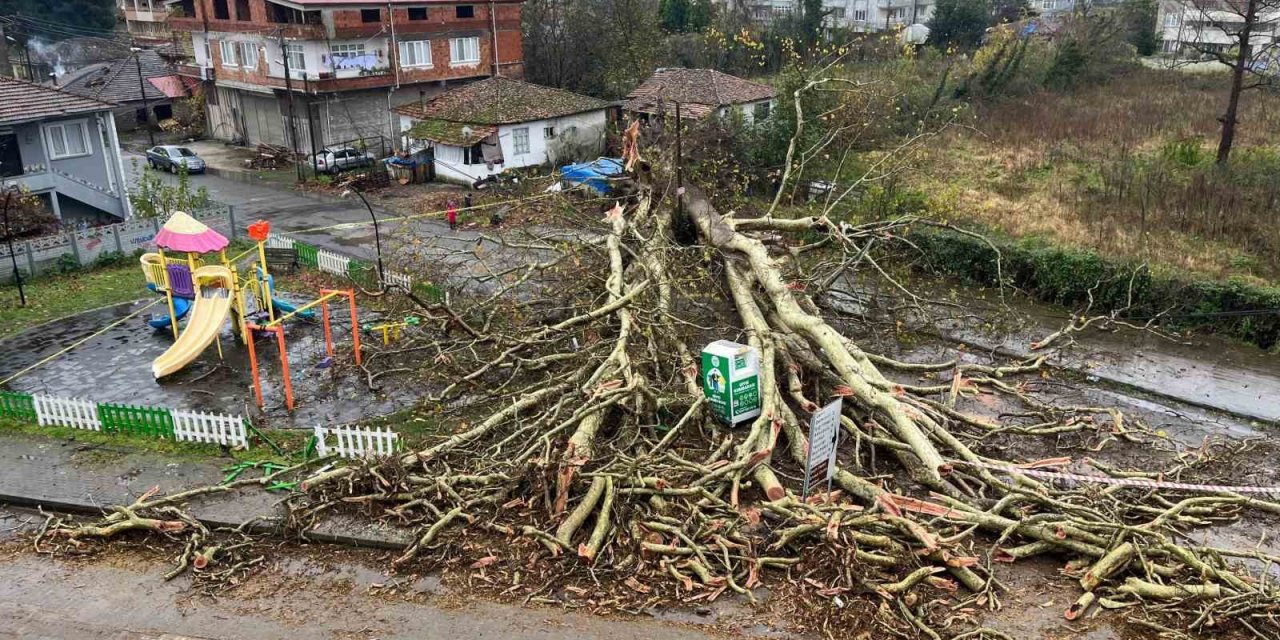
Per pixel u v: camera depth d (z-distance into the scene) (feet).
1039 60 140.67
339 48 116.26
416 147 114.73
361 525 36.04
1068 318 63.72
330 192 102.83
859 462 39.96
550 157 109.60
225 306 53.83
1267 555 32.81
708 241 55.52
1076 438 44.39
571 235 69.51
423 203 96.73
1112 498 36.06
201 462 41.39
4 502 38.65
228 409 47.24
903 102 106.73
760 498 37.65
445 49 124.77
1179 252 70.13
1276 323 57.52
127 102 147.84
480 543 34.86
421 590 32.55
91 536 35.86
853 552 32.01
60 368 53.01
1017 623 30.60
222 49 127.13
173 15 140.97
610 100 131.54
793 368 44.65
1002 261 68.80
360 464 38.01
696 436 42.80
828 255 71.36
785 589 32.30
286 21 118.01
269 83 119.24
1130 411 48.78
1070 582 32.96
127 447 42.80
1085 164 98.07
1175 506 35.70
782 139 89.15
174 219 52.34
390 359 53.36
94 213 85.35
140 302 65.26
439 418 45.91
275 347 55.98
